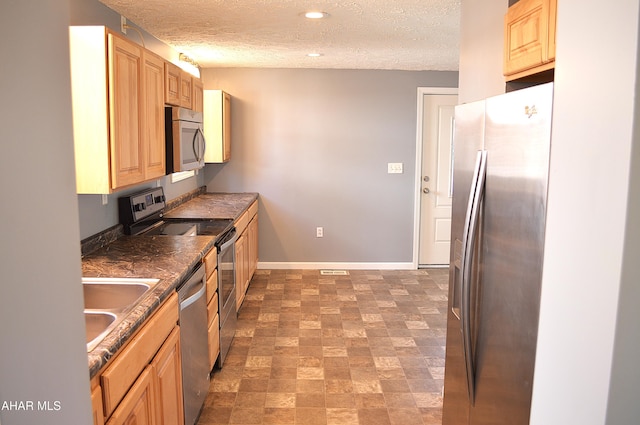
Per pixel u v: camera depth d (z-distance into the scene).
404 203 5.57
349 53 4.36
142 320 1.65
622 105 0.90
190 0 2.69
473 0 2.19
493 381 1.63
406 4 2.74
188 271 2.26
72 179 0.81
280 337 3.70
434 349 3.50
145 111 2.52
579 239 1.05
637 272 0.90
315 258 5.61
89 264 2.31
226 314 3.30
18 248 0.67
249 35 3.62
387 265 5.65
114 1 2.71
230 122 5.36
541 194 1.29
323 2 2.71
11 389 0.66
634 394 0.94
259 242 5.57
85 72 2.07
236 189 5.47
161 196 3.66
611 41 0.93
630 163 0.88
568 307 1.10
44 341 0.74
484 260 1.69
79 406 0.84
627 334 0.92
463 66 2.36
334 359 3.33
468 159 1.92
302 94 5.37
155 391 1.79
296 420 2.60
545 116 1.27
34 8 0.71
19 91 0.67
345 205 5.54
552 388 1.18
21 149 0.68
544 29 1.43
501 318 1.56
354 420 2.60
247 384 2.98
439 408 2.72
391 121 5.43
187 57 4.52
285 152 5.44
